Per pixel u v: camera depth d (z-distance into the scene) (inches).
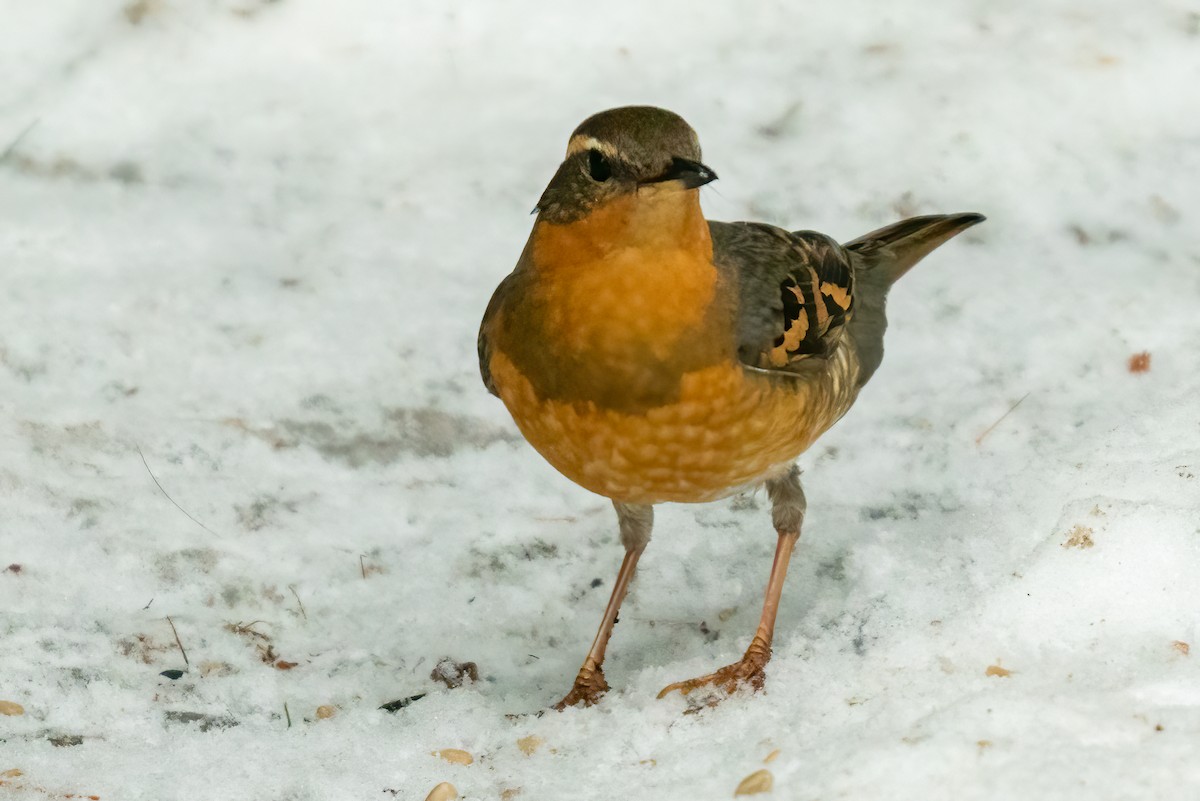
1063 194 584.7
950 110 616.7
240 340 533.3
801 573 446.3
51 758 370.6
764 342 360.2
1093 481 417.4
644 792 326.0
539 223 354.9
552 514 474.3
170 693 403.5
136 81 639.8
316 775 357.4
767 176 592.4
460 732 375.2
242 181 605.9
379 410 506.0
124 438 493.0
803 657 378.9
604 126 337.4
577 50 654.5
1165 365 509.0
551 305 351.9
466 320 540.4
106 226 583.2
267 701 403.9
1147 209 577.0
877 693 350.9
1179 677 335.0
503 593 447.8
